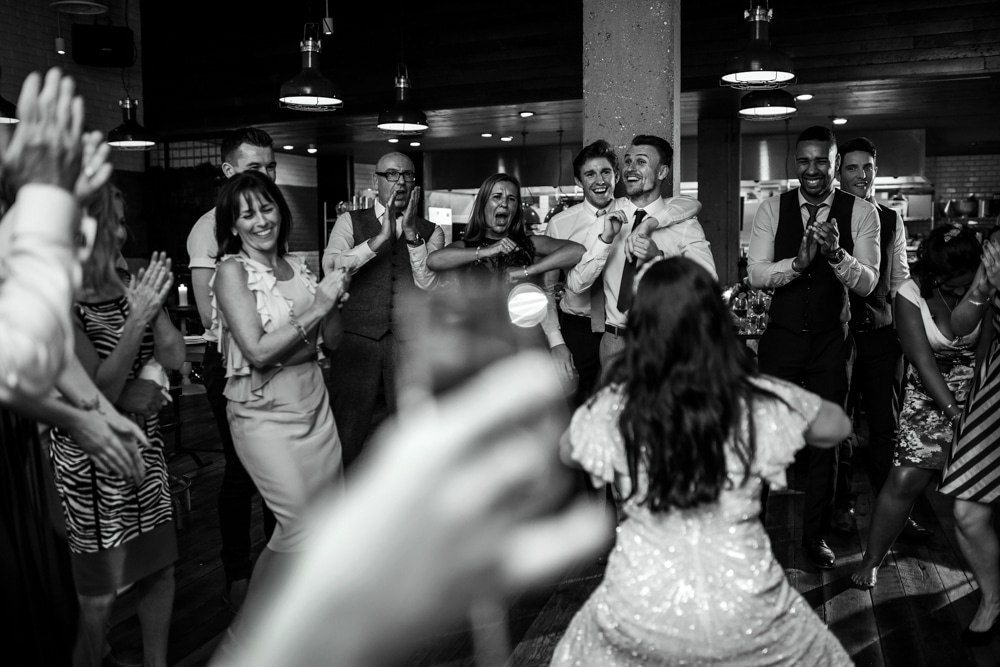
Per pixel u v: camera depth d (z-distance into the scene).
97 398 2.21
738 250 9.78
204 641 3.23
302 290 3.12
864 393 4.30
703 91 8.16
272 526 3.64
